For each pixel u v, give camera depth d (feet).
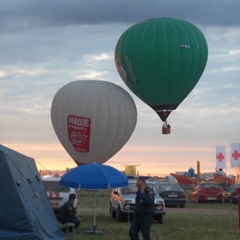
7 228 39.04
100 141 93.35
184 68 95.61
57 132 95.66
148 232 47.47
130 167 201.05
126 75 99.19
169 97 98.02
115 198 76.59
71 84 95.81
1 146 45.80
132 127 96.48
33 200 44.75
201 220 77.56
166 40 95.04
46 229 44.34
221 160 117.29
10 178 39.83
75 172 55.21
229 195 122.31
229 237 58.85
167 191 106.63
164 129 99.86
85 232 60.85
